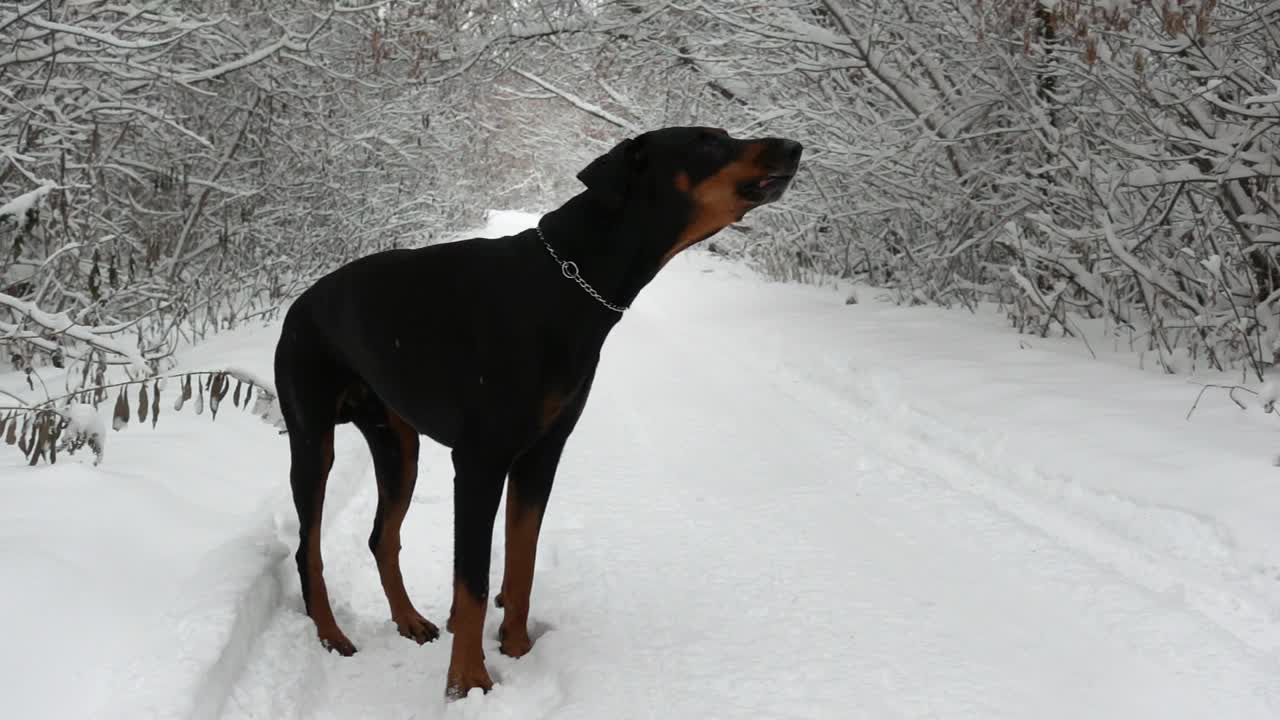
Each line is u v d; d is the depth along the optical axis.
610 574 4.18
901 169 10.50
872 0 9.62
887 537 4.57
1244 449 4.95
